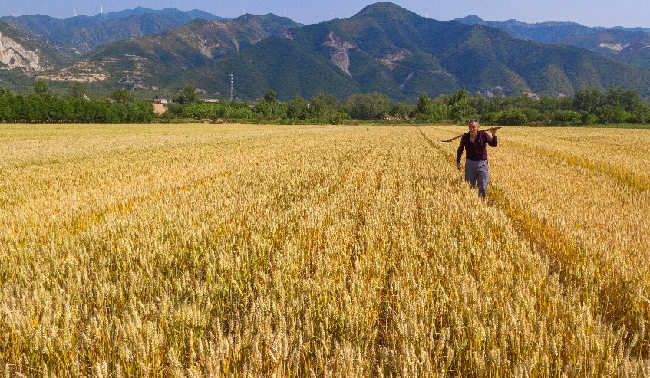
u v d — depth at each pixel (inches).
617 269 174.2
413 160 688.4
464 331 126.8
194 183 451.5
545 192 379.6
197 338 124.7
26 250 201.3
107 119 3526.1
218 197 341.7
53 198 356.8
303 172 517.0
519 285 153.5
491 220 261.4
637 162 655.8
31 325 122.6
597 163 647.8
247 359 117.1
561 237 227.1
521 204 319.3
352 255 207.0
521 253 194.1
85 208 310.7
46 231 242.5
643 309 145.0
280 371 105.0
